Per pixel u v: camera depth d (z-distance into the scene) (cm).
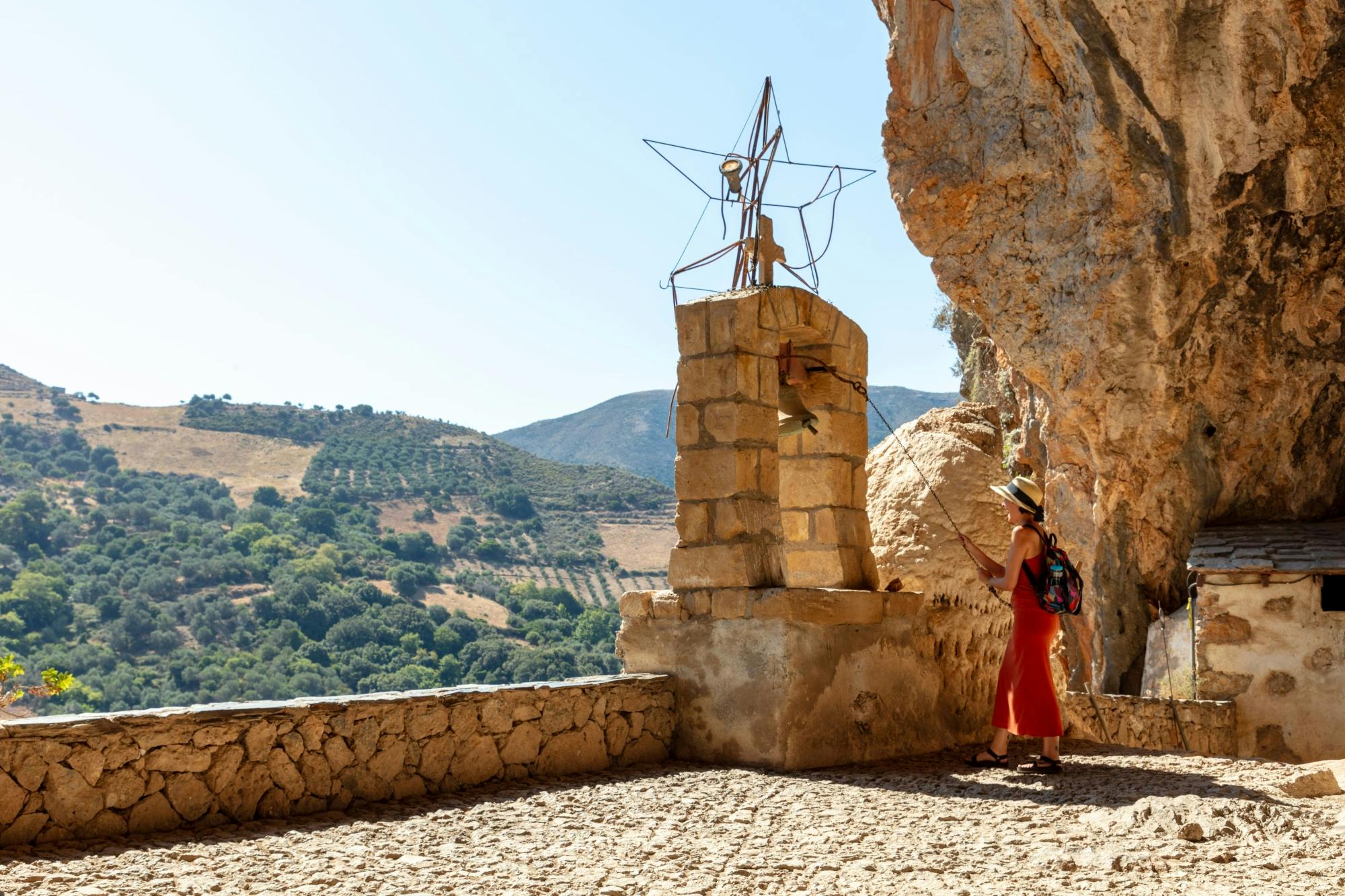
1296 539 1286
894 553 862
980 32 1334
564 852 443
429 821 494
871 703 730
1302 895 370
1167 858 427
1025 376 1451
